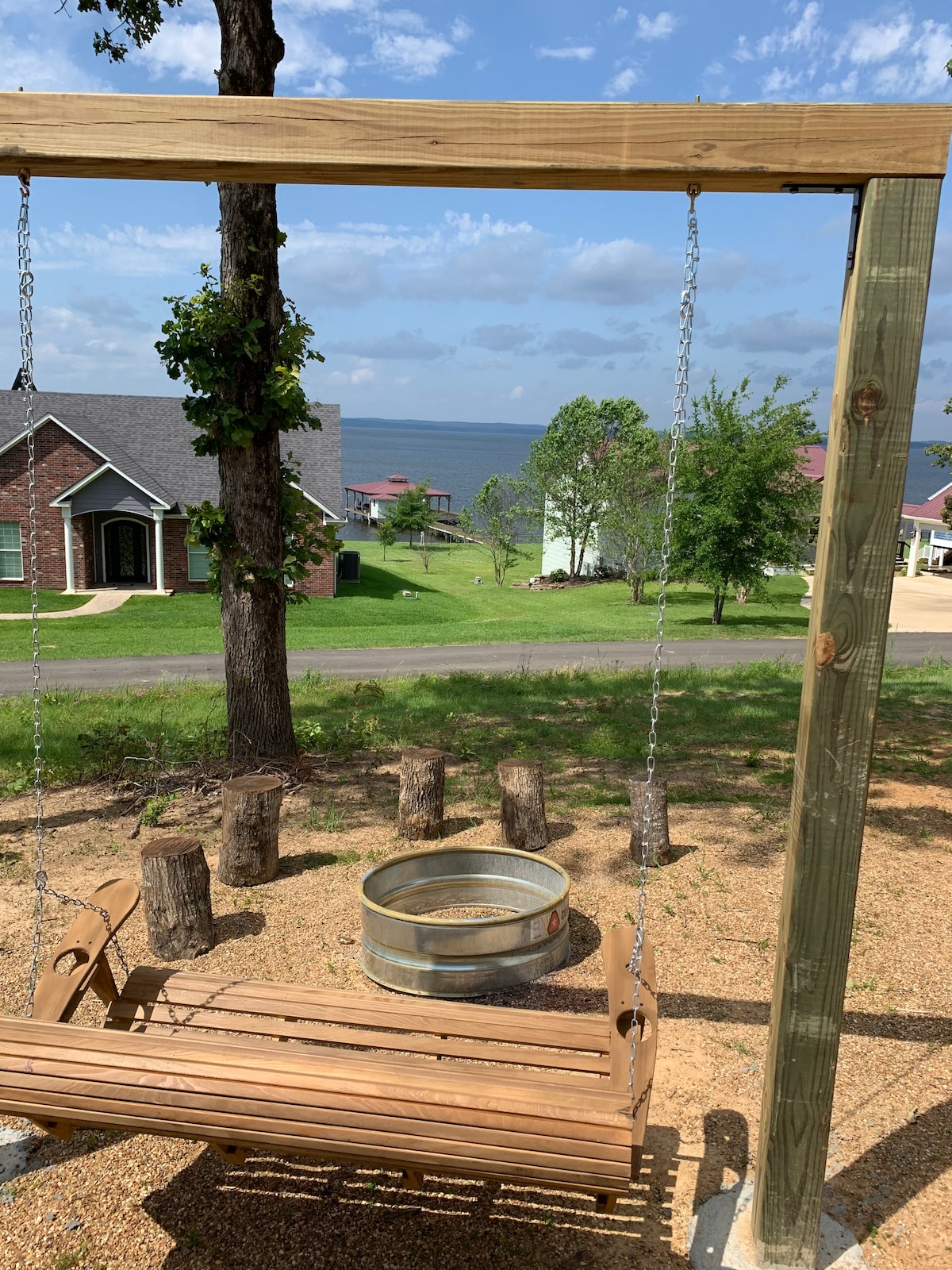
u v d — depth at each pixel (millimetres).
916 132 2469
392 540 57719
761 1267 3035
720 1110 3852
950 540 50094
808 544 29875
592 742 10242
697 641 25562
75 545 33562
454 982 4770
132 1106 2908
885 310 2533
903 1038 4340
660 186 2682
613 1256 3117
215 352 7902
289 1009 3658
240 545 8578
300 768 8805
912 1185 3383
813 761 2727
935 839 6957
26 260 3211
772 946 5281
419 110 2639
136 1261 3105
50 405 37000
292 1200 3387
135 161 2768
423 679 16109
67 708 12953
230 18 7824
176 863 5164
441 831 7230
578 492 48000
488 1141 2723
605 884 6195
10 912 5859
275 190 8008
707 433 29406
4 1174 3531
